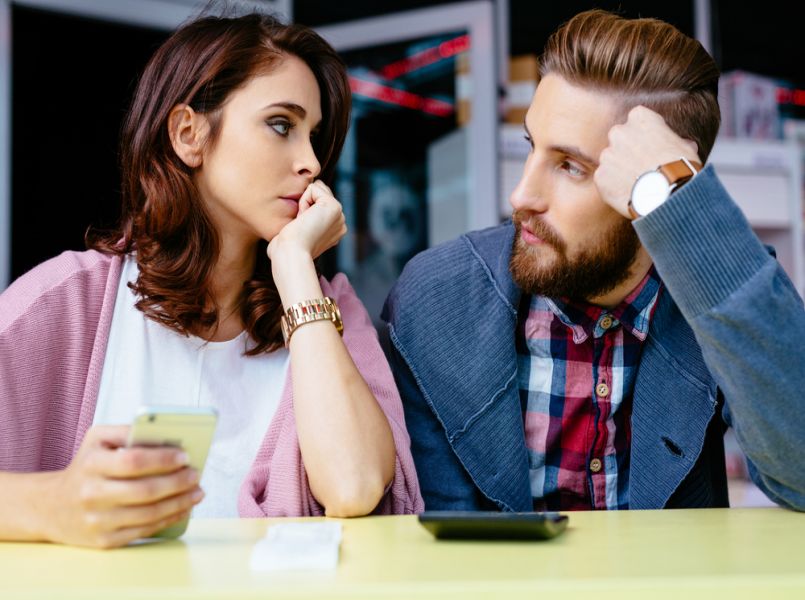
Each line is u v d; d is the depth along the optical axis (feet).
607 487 4.37
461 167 11.23
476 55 11.12
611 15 3.98
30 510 2.65
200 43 4.17
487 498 4.24
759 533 2.77
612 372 4.30
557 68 3.91
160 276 4.15
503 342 4.30
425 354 4.37
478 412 4.24
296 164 4.18
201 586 1.97
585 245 3.93
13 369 3.87
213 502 4.14
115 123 12.82
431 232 11.55
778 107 15.25
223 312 4.39
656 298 4.15
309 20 13.24
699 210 3.25
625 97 3.83
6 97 10.09
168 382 4.22
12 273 12.19
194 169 4.24
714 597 1.98
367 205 11.96
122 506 2.54
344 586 1.93
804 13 15.31
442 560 2.31
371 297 12.03
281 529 2.49
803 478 3.37
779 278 3.30
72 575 2.18
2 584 2.06
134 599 1.91
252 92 4.13
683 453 4.11
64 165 12.58
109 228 4.51
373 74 11.91
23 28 12.17
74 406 4.04
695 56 3.99
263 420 4.29
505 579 2.01
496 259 4.45
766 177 11.91
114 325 4.19
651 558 2.31
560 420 4.36
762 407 3.32
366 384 3.83
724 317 3.23
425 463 4.35
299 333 3.80
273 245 4.02
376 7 13.35
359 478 3.53
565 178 3.89
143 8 10.82
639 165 3.50
